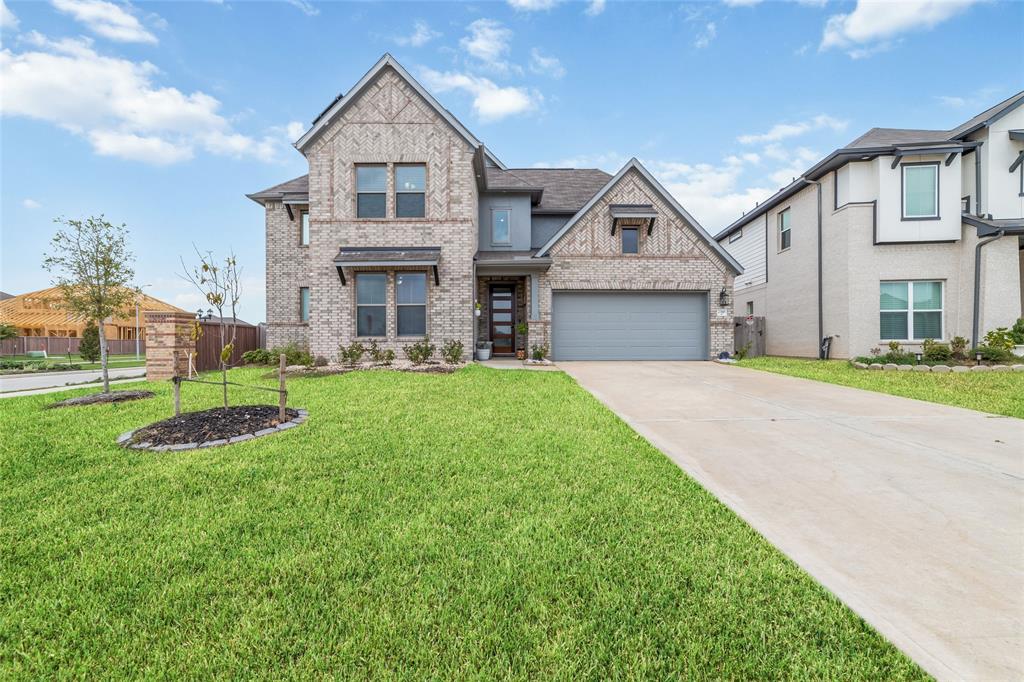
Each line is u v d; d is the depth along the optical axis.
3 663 2.00
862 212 13.91
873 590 2.38
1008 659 1.89
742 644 2.03
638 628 2.14
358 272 12.70
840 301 14.39
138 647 2.07
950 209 13.31
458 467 4.23
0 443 4.89
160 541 2.97
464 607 2.30
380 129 12.66
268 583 2.53
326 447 4.78
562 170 19.19
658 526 3.12
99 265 7.95
